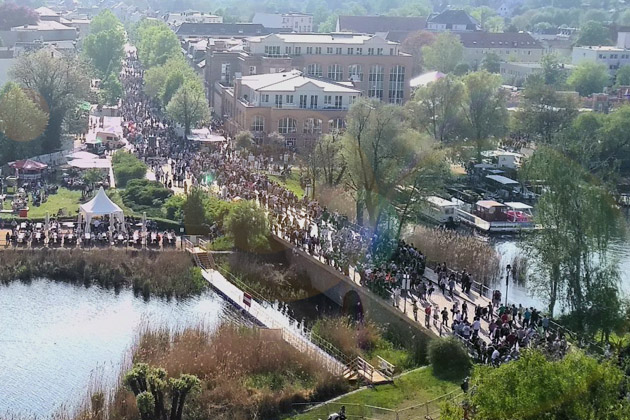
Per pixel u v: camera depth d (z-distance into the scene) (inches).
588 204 4229.8
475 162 7854.3
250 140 7731.3
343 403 3321.9
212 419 3174.2
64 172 6692.9
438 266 4704.7
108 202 5196.9
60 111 7677.2
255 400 3309.5
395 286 4296.3
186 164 6879.9
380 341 3949.3
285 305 4581.7
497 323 3804.1
